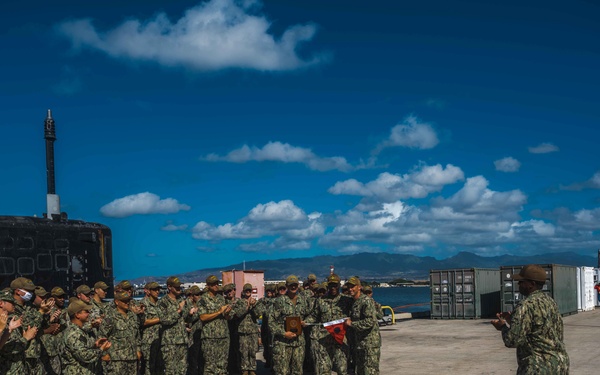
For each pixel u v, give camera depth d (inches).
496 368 567.2
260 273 793.6
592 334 842.8
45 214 648.4
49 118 722.8
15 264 575.8
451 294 1147.3
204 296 495.2
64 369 333.4
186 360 470.3
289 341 462.6
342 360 444.5
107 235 660.1
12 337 315.3
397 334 889.5
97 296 446.3
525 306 261.6
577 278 1288.1
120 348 407.8
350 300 447.2
